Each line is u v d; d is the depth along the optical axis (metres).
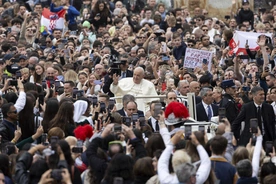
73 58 59.00
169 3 81.38
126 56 55.34
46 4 78.69
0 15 75.81
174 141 32.38
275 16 74.75
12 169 33.72
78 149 34.12
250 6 84.38
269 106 41.84
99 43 62.00
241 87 45.91
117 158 32.12
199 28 67.81
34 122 40.53
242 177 32.25
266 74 50.19
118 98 45.47
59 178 30.72
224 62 58.06
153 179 32.03
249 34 60.53
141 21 72.75
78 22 73.75
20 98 40.12
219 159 33.25
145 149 34.03
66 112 38.66
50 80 47.41
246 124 41.53
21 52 60.56
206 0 83.12
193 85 47.66
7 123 39.72
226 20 77.94
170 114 36.94
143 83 47.12
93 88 47.62
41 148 33.25
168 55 57.97
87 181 33.44
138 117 38.97
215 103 46.59
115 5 79.50
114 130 34.06
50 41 65.19
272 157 34.50
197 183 31.73
